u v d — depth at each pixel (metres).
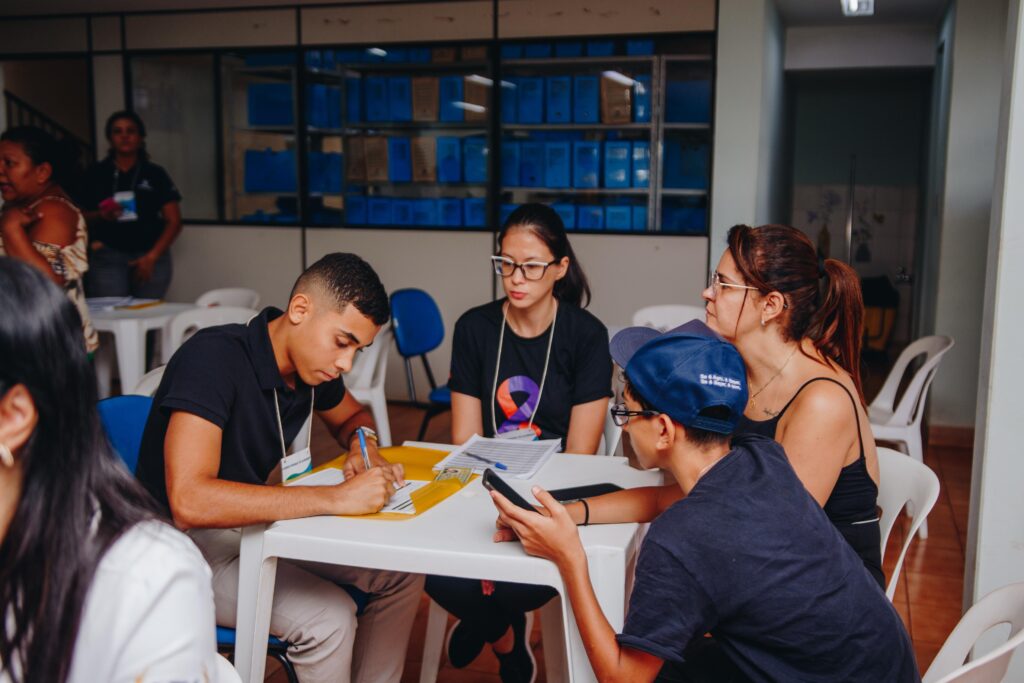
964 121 5.18
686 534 1.34
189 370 1.82
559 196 6.01
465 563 1.62
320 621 1.88
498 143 6.04
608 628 1.48
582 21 5.74
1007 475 2.20
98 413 0.92
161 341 4.61
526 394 2.54
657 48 5.70
